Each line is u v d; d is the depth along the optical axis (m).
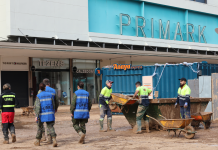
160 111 9.45
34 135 9.20
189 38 28.33
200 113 9.74
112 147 6.90
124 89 15.42
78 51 18.33
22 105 21.20
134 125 9.99
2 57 20.44
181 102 8.62
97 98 25.16
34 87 21.77
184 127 8.17
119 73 15.59
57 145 7.31
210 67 14.10
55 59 22.81
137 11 24.97
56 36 19.33
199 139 7.92
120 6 23.91
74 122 7.61
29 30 18.25
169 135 8.71
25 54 19.27
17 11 17.84
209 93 12.17
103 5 22.89
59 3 19.64
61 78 23.22
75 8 20.39
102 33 21.55
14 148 7.03
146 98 9.11
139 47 24.03
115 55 21.14
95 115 15.58
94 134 9.13
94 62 24.98
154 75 14.44
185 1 27.98
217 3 30.84
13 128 7.86
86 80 24.62
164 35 25.66
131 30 24.45
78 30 20.47
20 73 21.25
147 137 8.38
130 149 6.62
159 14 26.50
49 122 7.11
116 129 10.27
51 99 7.18
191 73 13.57
